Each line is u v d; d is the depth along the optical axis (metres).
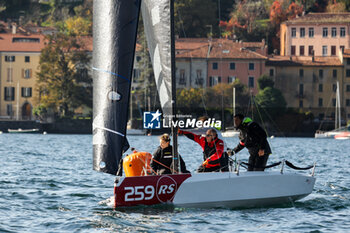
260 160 39.78
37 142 175.50
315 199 44.91
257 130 39.53
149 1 36.41
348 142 199.25
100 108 36.25
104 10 36.22
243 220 36.16
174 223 34.84
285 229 34.00
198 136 39.22
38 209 40.25
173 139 37.25
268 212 38.91
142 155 38.88
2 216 37.56
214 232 33.03
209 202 37.78
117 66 36.03
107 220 35.38
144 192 36.22
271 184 39.53
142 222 34.91
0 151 117.81
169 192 36.72
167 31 35.94
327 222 36.19
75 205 41.97
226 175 38.25
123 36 36.06
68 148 137.25
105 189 51.56
